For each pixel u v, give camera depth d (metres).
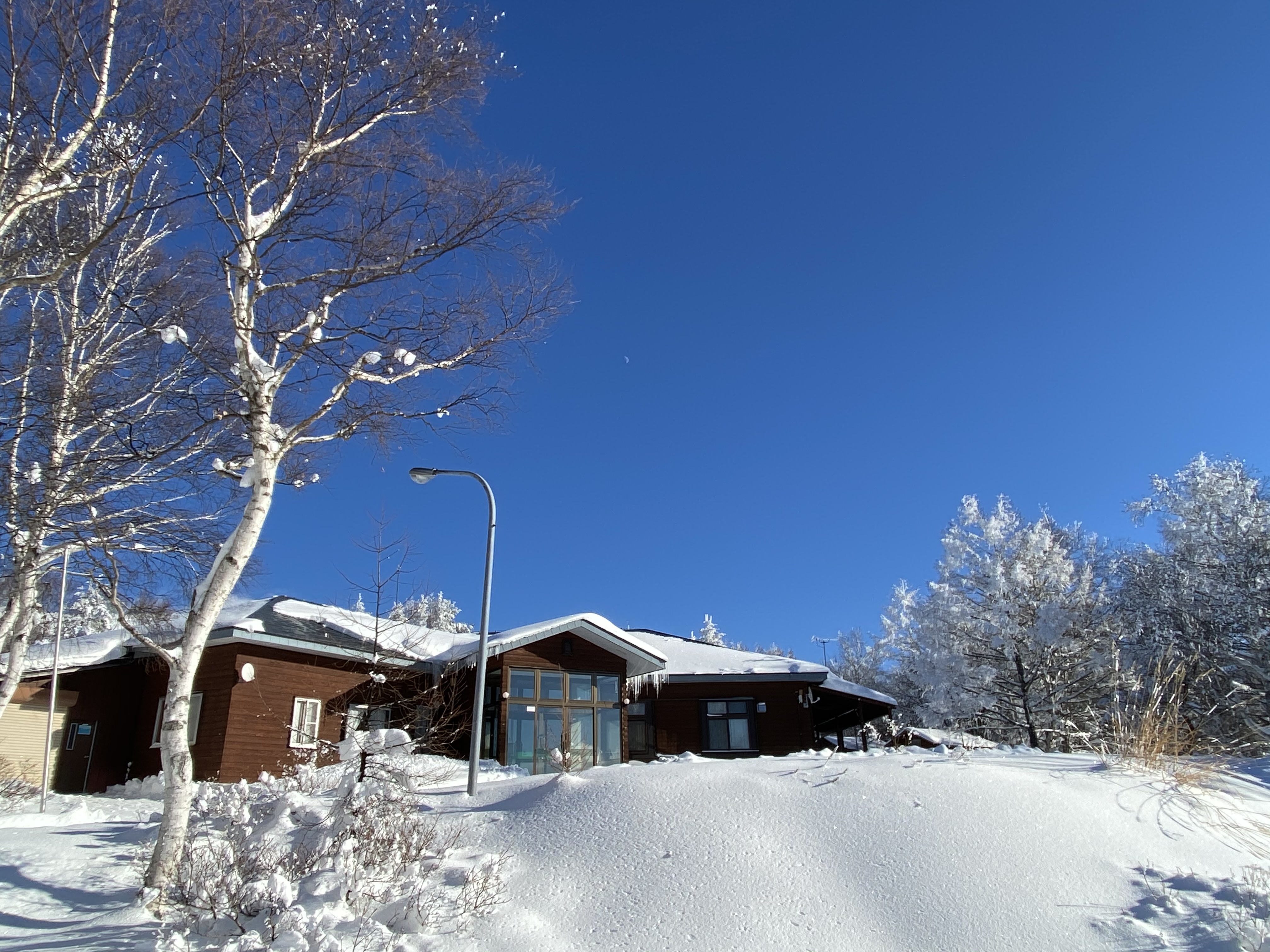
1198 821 7.63
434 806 9.38
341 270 9.77
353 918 5.92
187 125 9.10
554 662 20.03
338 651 18.41
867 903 6.30
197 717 17.52
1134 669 13.16
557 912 6.35
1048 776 8.57
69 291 13.29
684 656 26.58
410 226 10.05
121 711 19.19
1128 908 6.02
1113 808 7.70
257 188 9.60
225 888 6.18
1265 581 26.31
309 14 9.27
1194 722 11.28
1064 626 25.66
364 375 9.84
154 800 16.34
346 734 16.97
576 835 7.54
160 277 13.25
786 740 24.28
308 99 9.48
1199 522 29.69
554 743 19.45
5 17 8.86
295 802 7.62
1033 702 26.78
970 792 7.88
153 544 13.34
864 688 26.19
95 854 8.73
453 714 12.99
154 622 16.69
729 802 7.88
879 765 8.97
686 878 6.63
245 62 8.95
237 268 9.01
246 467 9.67
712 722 24.77
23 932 6.39
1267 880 6.08
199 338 12.67
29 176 9.41
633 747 24.73
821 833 7.32
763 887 6.49
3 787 15.62
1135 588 29.89
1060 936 5.73
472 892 6.53
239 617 18.22
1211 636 26.28
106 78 9.42
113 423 11.65
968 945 5.72
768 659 26.33
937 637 29.09
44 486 11.38
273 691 17.61
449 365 10.65
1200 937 5.47
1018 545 28.17
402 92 9.97
